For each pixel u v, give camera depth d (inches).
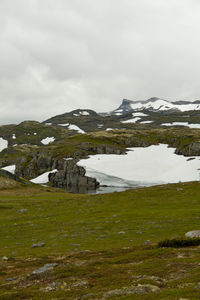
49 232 1838.1
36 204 3161.9
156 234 1502.2
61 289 729.6
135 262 955.3
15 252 1365.7
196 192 2972.4
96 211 2477.9
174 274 749.3
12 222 2293.3
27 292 719.7
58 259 1113.4
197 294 545.6
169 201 2652.6
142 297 577.6
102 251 1196.5
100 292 662.5
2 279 887.1
